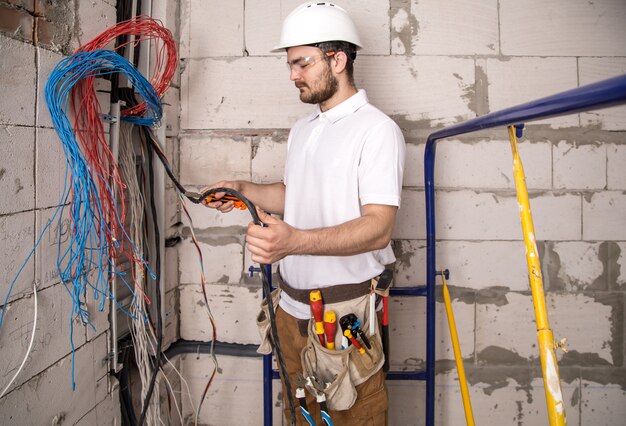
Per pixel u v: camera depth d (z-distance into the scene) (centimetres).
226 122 206
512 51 200
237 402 211
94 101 129
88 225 129
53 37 119
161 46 190
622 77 55
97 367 140
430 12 200
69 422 127
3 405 103
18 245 107
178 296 210
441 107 201
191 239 209
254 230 108
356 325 134
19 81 107
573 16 198
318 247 116
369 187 132
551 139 199
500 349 204
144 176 174
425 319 205
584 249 200
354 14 200
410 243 203
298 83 146
